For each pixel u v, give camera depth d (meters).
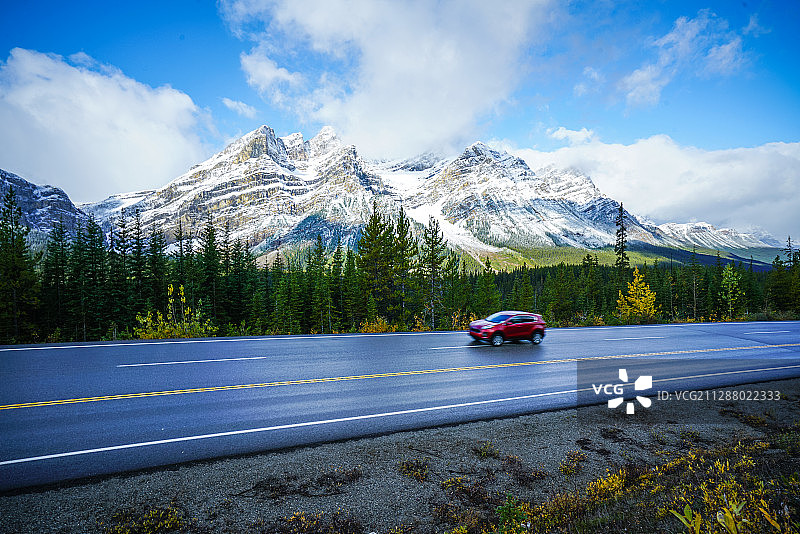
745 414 11.20
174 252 59.59
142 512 5.75
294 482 6.76
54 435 7.75
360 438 8.54
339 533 5.59
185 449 7.57
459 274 65.00
